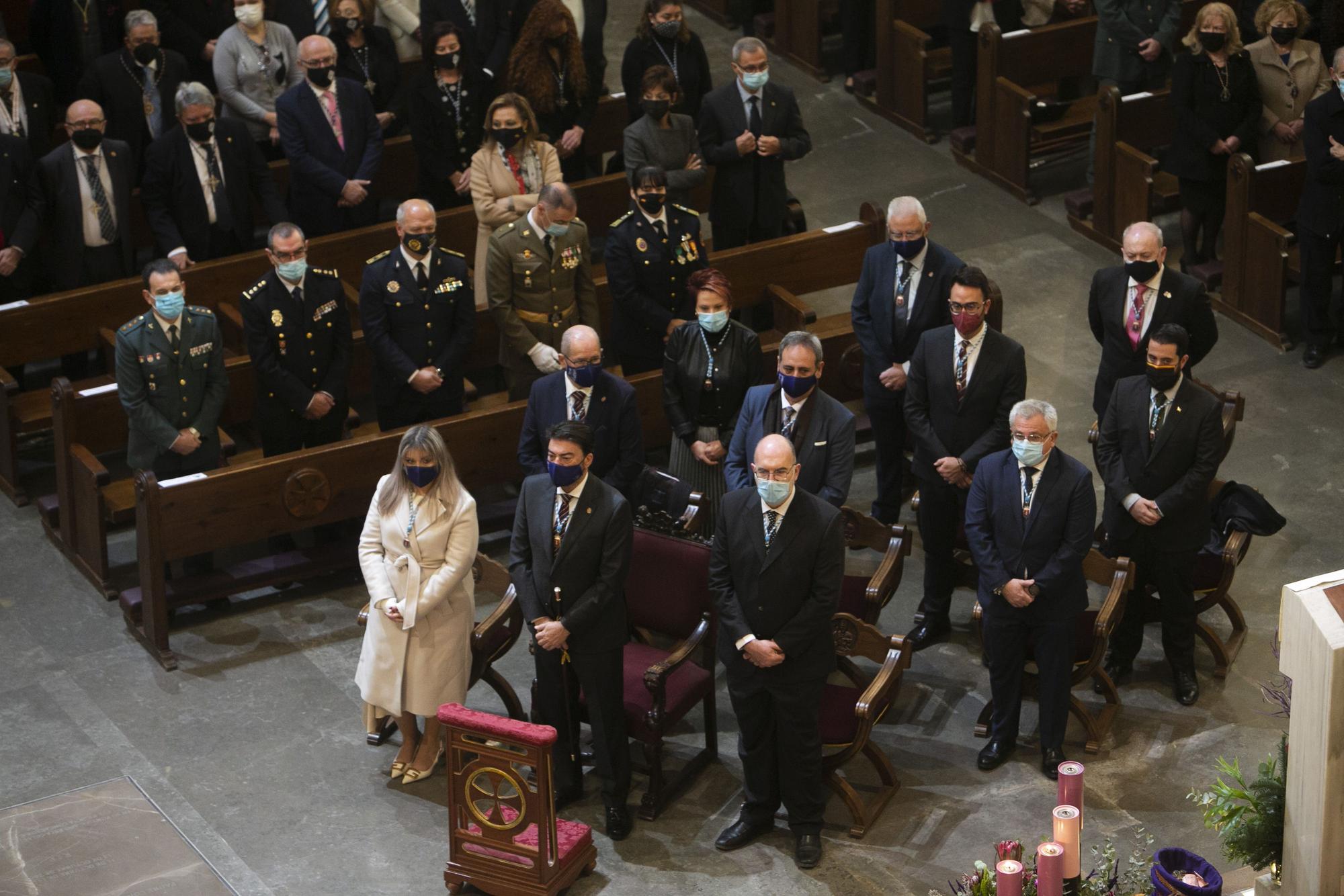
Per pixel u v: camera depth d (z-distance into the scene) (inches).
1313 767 666.2
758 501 1013.8
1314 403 1518.2
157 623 1232.8
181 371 1273.4
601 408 1196.5
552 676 1062.4
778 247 1507.1
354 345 1464.1
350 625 1284.4
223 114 1675.7
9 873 1041.5
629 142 1504.7
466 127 1578.5
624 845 1067.9
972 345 1193.4
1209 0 1927.9
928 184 1886.1
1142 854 1041.5
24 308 1428.4
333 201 1555.1
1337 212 1513.3
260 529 1268.5
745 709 1032.2
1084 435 1482.5
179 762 1141.7
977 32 1882.4
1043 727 1109.1
